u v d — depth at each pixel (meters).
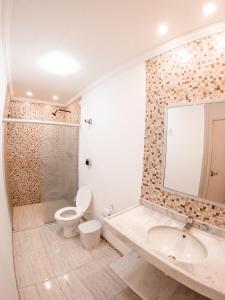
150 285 1.39
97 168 2.65
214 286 0.81
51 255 2.17
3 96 2.02
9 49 1.69
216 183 1.26
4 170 2.40
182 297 1.28
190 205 1.41
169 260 0.99
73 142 3.36
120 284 1.76
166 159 1.57
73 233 2.59
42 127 3.12
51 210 3.14
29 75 2.39
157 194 1.65
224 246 1.15
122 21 1.28
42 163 3.13
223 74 1.21
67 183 3.33
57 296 1.62
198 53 1.34
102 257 2.14
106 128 2.42
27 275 1.85
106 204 2.43
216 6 1.09
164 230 1.39
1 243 1.34
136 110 1.89
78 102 3.34
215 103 1.26
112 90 2.28
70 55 1.82
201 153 1.34
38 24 1.33
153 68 1.69
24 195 3.73
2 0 1.09
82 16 1.24
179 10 1.15
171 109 1.53
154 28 1.35
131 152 1.96
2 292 1.06
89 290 1.69
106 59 1.92
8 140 3.48
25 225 2.91
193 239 1.26
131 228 1.34
